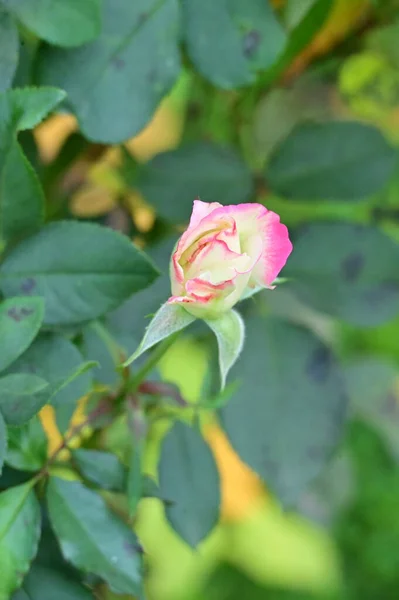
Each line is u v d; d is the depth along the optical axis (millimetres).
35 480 540
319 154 656
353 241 656
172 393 572
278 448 646
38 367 547
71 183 680
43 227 554
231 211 516
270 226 519
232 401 646
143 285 553
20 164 545
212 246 518
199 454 596
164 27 587
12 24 561
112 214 689
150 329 525
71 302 552
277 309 721
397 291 656
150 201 650
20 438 541
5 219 554
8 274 552
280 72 703
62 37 563
